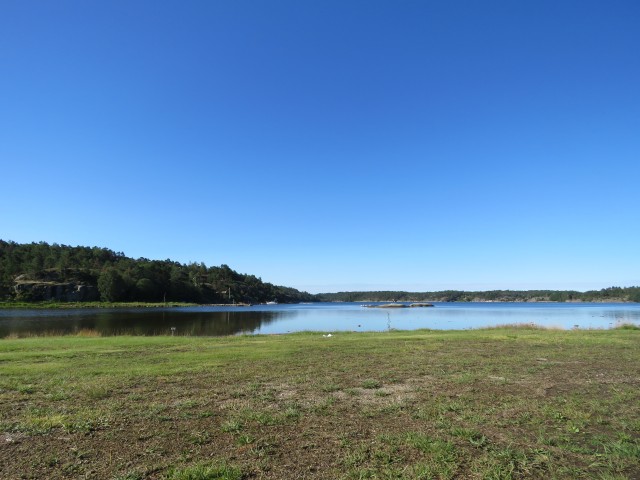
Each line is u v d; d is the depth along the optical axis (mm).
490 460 4762
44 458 4875
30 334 30234
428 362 12109
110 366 11508
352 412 6797
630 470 4535
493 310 107312
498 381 9234
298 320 59906
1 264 128875
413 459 4816
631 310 104125
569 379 9484
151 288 139875
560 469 4539
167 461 4797
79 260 157625
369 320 59469
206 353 14406
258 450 5125
